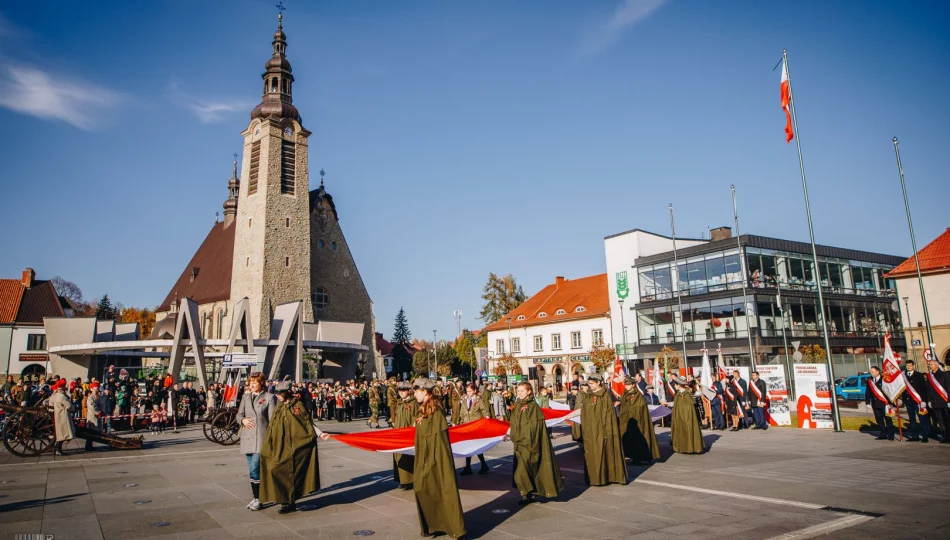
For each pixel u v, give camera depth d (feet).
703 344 152.76
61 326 147.13
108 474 42.93
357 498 34.50
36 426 53.93
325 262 220.02
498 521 28.71
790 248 158.40
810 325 154.92
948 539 23.61
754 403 70.33
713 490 34.35
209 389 98.32
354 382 117.91
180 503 32.86
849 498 31.30
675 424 50.06
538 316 212.43
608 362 167.43
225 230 251.39
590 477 36.19
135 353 158.51
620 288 171.12
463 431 36.94
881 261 181.16
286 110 205.46
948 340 125.39
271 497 29.84
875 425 66.28
